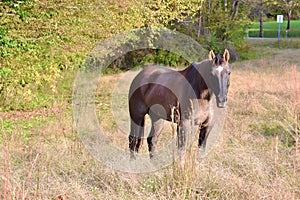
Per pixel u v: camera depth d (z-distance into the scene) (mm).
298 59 36969
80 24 16672
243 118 14734
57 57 16859
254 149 10898
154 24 21047
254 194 8008
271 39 52031
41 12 15500
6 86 16078
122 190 8492
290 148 10609
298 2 55062
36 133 13344
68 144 11484
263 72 27203
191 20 33156
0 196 7250
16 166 9508
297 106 15016
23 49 15289
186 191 8227
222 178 8688
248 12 41156
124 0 17609
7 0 14117
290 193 7809
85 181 9031
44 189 8344
